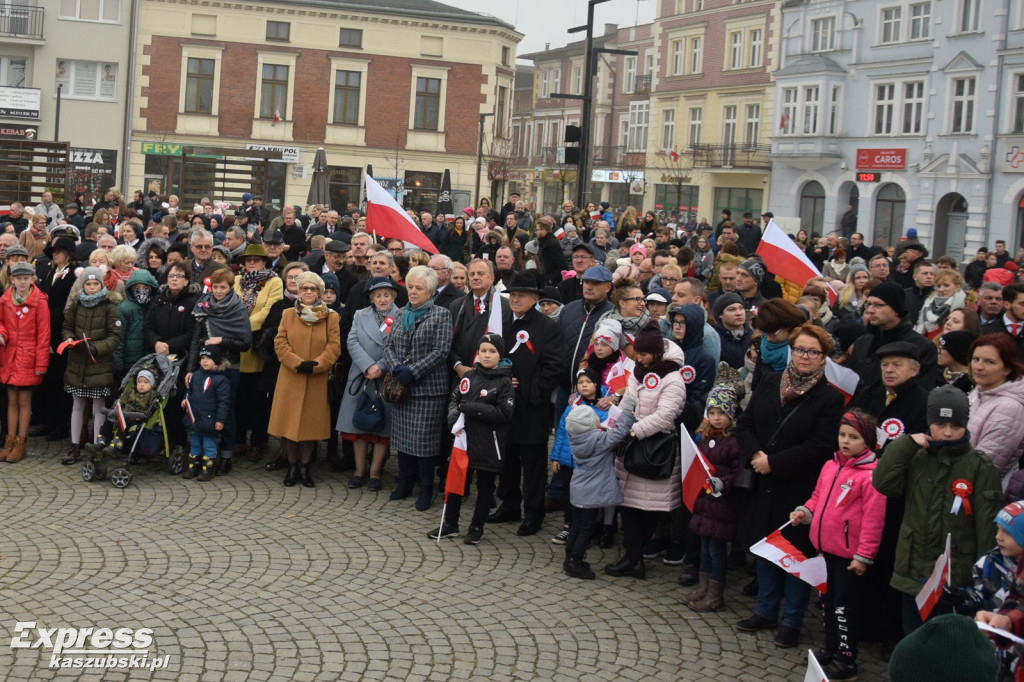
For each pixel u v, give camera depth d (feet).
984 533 18.51
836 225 139.74
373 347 31.40
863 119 135.33
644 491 25.32
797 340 22.36
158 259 37.86
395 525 28.68
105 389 32.81
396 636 21.33
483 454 27.27
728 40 160.15
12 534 26.16
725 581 24.76
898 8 130.72
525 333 28.84
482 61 153.07
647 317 28.68
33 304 33.01
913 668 9.84
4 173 65.62
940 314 34.09
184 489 30.99
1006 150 117.39
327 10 146.20
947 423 18.85
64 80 137.08
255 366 33.99
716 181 161.17
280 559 25.43
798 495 22.26
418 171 152.56
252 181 85.81
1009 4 117.08
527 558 26.73
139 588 23.13
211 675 19.13
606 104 209.46
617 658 20.89
